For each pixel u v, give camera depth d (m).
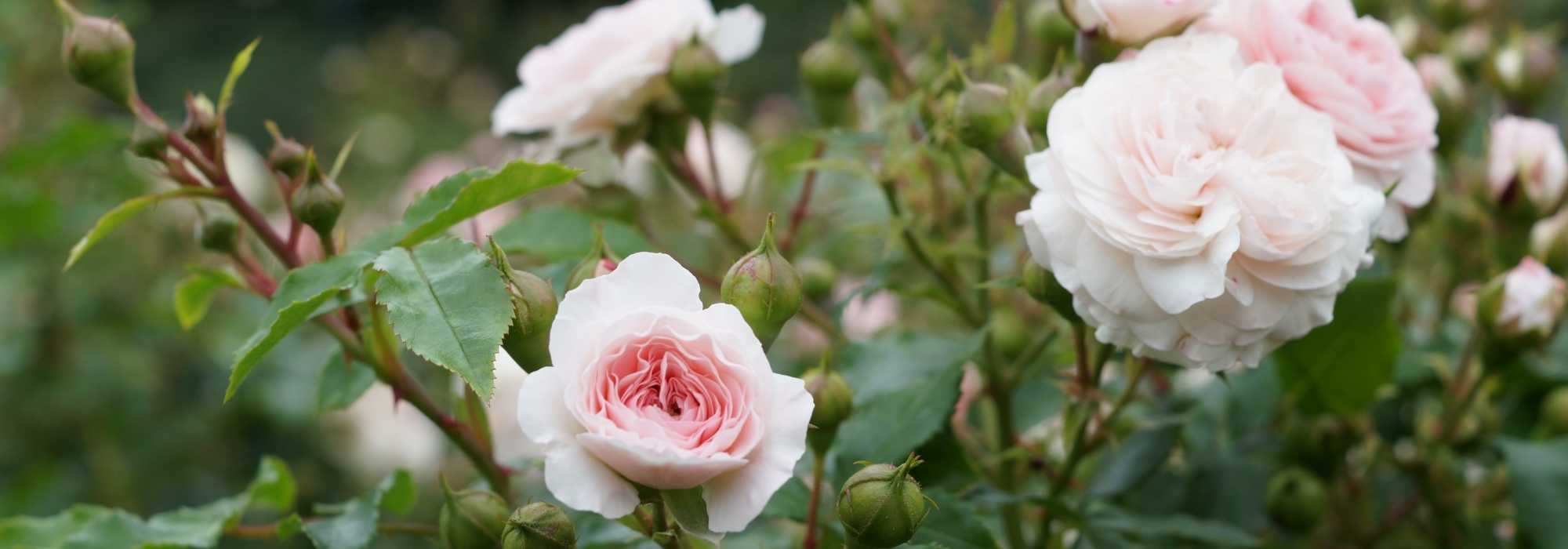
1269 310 0.77
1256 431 0.95
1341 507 0.96
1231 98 0.78
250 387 1.58
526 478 0.92
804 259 1.04
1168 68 0.79
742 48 0.93
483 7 3.27
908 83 0.94
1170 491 0.94
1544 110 1.21
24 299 1.49
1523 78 1.00
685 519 0.72
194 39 3.55
